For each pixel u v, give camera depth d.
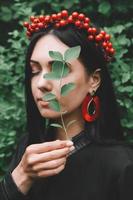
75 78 2.21
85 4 3.82
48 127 2.37
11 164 2.48
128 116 3.34
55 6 3.69
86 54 2.24
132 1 3.76
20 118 3.40
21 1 3.82
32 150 2.11
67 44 2.21
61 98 2.19
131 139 3.39
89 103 2.28
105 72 2.30
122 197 2.17
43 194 2.25
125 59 3.42
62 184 2.23
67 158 2.25
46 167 2.11
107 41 2.32
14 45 3.41
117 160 2.21
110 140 2.29
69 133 2.29
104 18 3.79
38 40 2.23
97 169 2.22
